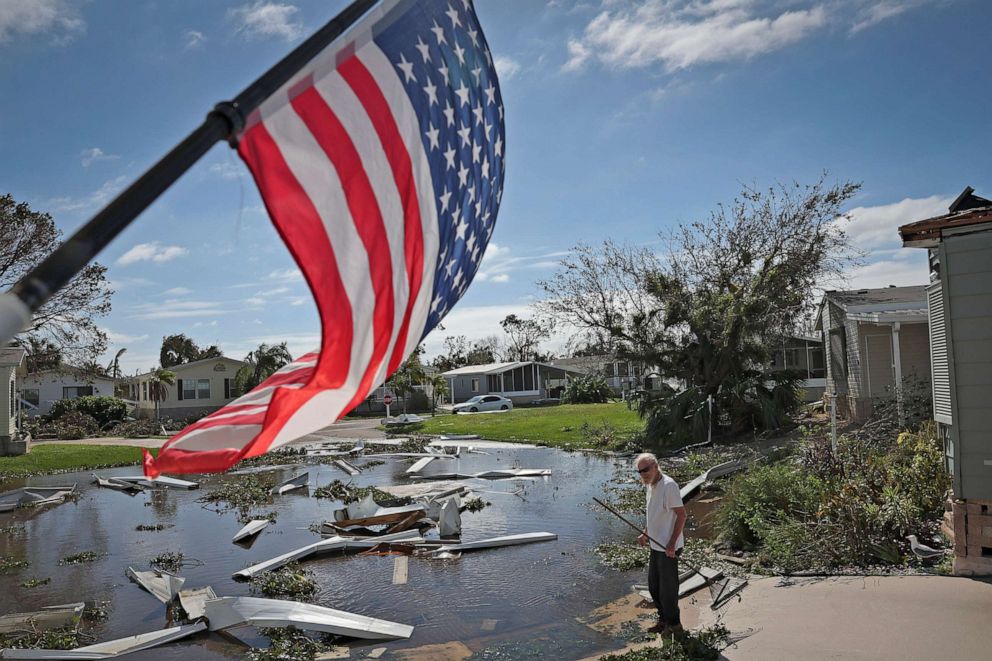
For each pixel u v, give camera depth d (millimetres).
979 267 7938
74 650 7891
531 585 9742
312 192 2857
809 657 6098
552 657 7242
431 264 3863
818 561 9023
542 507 15453
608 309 26828
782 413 23828
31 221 31688
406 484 19578
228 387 55031
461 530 13375
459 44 4059
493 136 4445
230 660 7602
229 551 12633
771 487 10953
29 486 21703
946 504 9047
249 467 24766
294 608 8617
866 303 23219
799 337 32500
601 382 53844
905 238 8469
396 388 54844
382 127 3326
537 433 31219
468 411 50406
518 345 103125
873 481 10445
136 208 1808
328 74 3045
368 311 3252
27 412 52531
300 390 3137
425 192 3707
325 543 12094
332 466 24578
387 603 9281
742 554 10305
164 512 16750
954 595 7270
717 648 6602
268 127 2672
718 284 26922
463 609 8898
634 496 15898
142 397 56750
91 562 12203
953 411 8055
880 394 21969
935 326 9703
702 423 23812
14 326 1503
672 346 25562
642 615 8273
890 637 6336
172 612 9352
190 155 1977
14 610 9711
